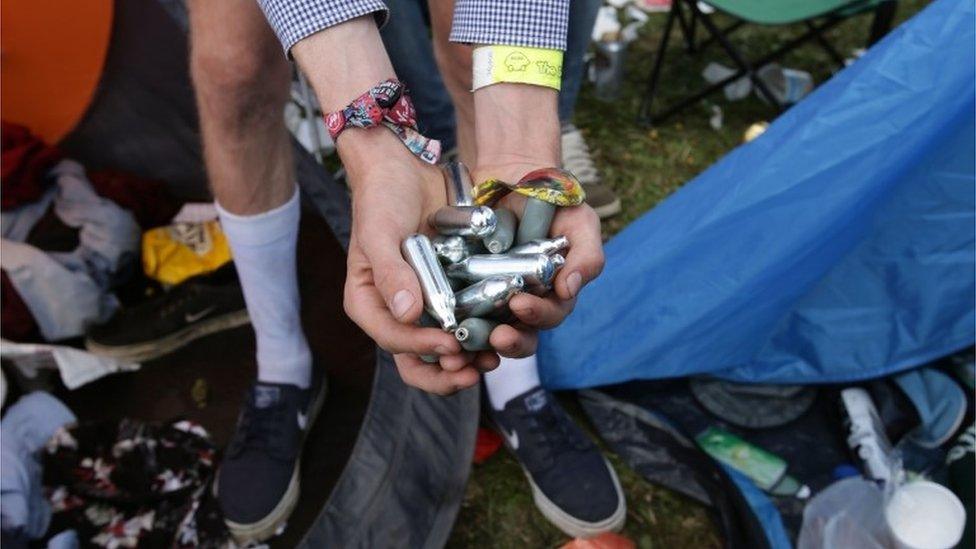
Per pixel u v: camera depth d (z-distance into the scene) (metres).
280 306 1.38
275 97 1.12
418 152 0.82
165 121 1.87
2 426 1.51
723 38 2.16
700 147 2.24
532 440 1.41
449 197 0.82
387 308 0.74
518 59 0.84
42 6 1.66
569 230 0.77
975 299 1.41
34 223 1.81
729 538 1.33
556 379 1.52
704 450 1.45
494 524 1.42
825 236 1.33
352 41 0.81
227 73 1.04
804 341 1.53
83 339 1.78
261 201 1.23
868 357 1.49
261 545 1.40
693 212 1.38
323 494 1.46
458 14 0.88
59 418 1.58
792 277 1.39
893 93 1.21
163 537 1.42
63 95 1.83
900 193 1.35
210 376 1.71
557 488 1.38
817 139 1.26
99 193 1.86
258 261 1.30
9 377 1.63
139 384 1.70
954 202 1.33
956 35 1.17
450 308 0.69
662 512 1.42
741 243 1.35
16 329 1.69
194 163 1.94
